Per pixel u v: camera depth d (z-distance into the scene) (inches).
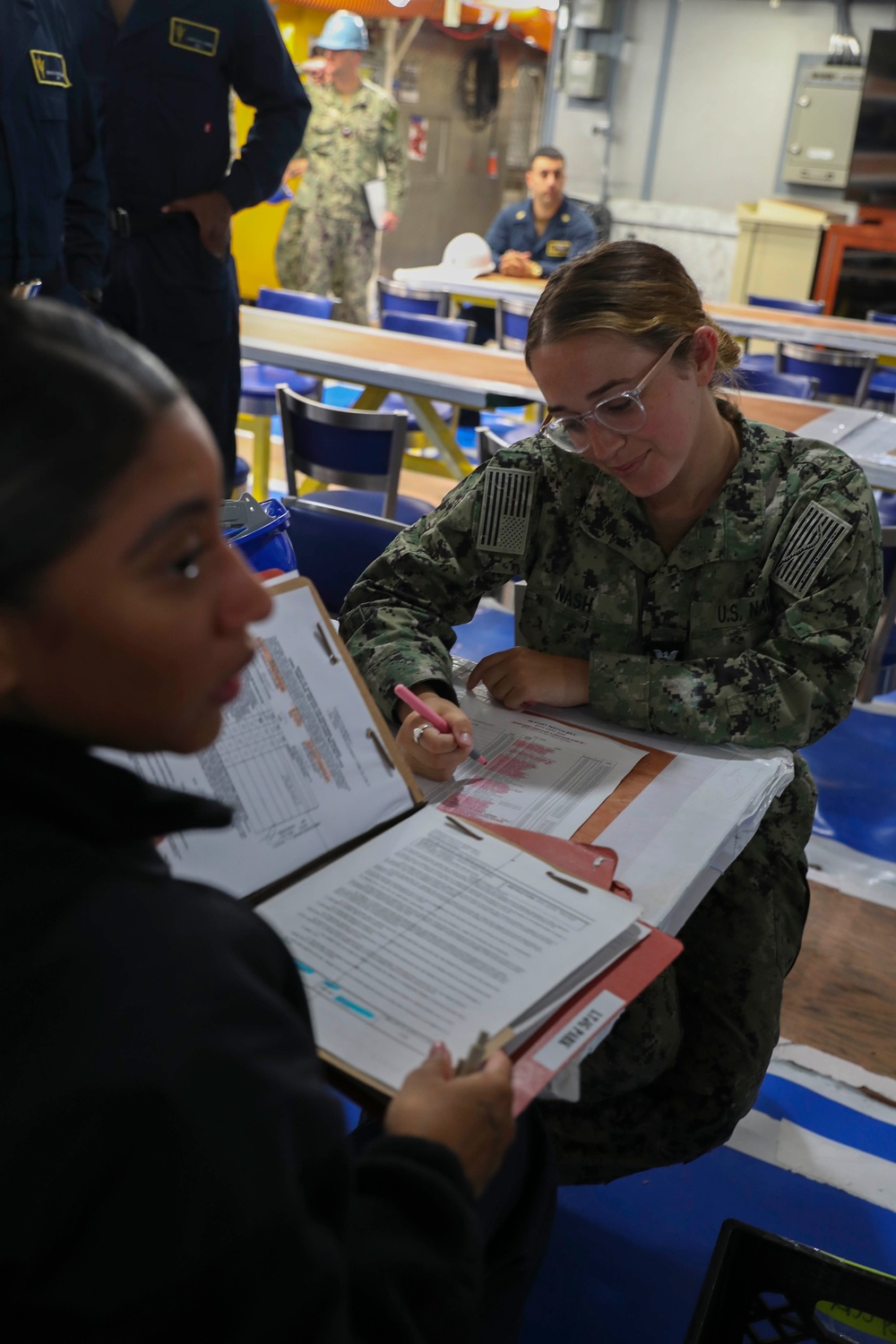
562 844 37.8
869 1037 76.4
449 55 364.8
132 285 128.2
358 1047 27.8
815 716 49.3
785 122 344.2
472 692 52.7
